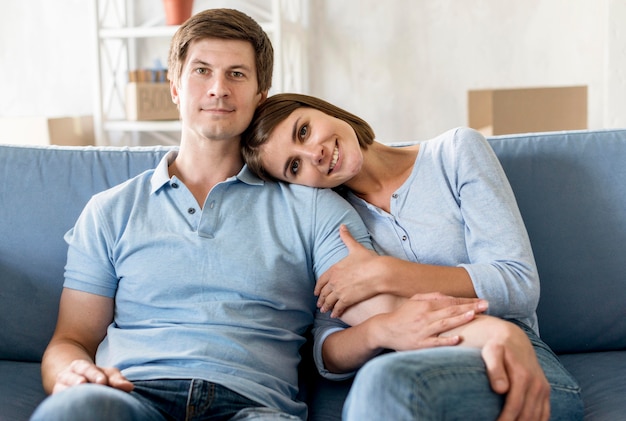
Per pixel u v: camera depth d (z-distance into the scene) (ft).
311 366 5.41
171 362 4.62
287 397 4.66
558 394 4.11
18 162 5.90
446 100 12.18
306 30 12.28
